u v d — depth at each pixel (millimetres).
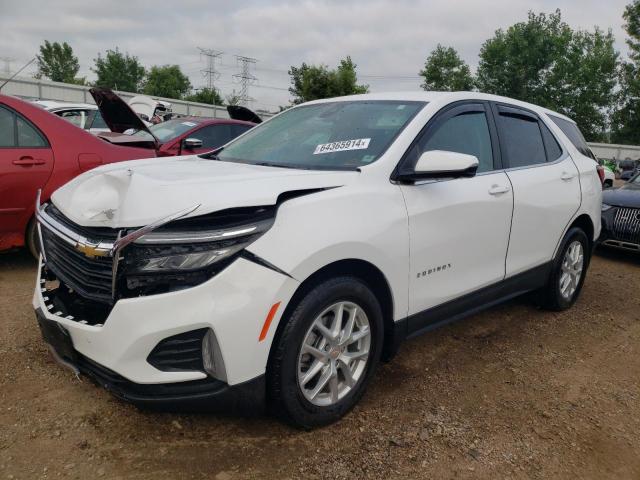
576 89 53969
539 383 3549
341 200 2727
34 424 2709
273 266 2389
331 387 2783
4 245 4801
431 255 3180
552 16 53312
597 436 2980
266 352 2434
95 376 2465
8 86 30469
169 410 2379
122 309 2297
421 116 3338
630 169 25922
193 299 2285
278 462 2545
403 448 2723
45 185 4793
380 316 2949
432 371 3604
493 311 4879
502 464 2670
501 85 54969
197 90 65188
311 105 4102
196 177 2691
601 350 4188
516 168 4031
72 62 61781
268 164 3367
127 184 2535
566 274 4852
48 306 2705
